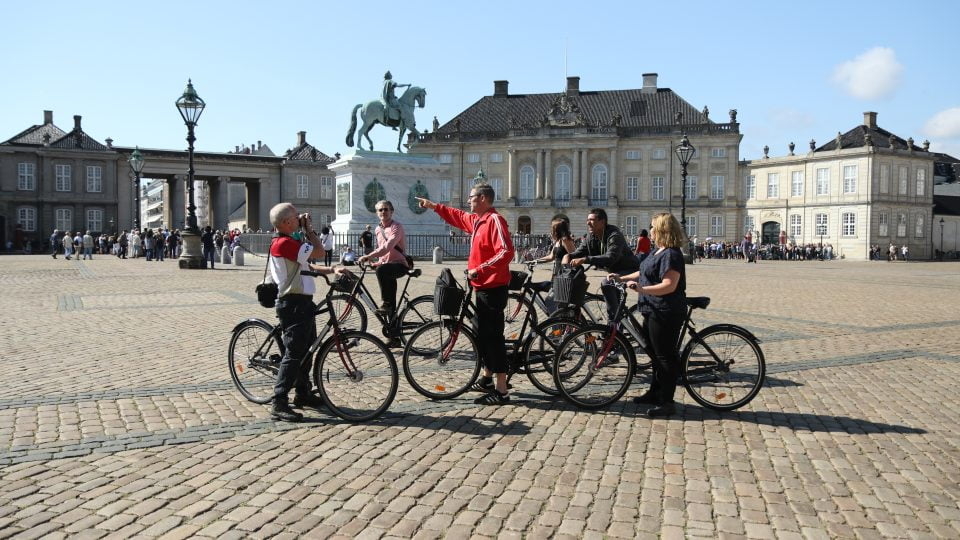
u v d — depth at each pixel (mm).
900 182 70062
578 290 7281
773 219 75062
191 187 27828
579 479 5012
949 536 4148
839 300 18203
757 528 4238
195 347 10008
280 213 6441
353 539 4043
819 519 4375
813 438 6016
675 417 6680
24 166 66625
